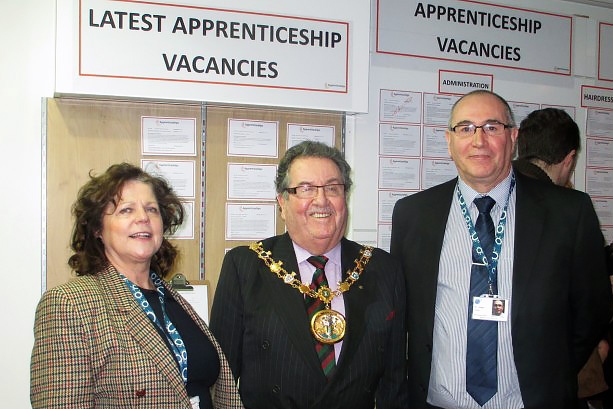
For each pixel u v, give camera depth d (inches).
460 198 67.5
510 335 60.4
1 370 86.2
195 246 94.5
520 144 86.2
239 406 57.4
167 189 58.1
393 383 63.9
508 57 117.3
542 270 60.6
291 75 90.7
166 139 92.4
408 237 68.9
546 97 120.7
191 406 50.9
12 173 86.4
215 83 86.7
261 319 57.4
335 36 93.1
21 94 86.6
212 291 94.5
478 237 64.0
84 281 50.5
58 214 87.3
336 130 103.0
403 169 109.4
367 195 106.9
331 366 55.7
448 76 112.7
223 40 87.0
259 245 63.6
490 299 61.1
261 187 98.0
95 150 88.8
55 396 45.0
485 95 64.9
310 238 58.4
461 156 64.1
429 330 63.7
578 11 122.8
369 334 57.9
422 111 110.7
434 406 64.4
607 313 63.9
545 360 59.7
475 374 61.0
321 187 57.6
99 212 51.9
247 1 88.0
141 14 82.9
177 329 54.9
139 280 55.0
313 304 57.9
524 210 63.4
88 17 80.5
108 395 47.5
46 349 46.1
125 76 82.4
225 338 60.4
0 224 85.9
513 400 60.6
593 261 62.2
